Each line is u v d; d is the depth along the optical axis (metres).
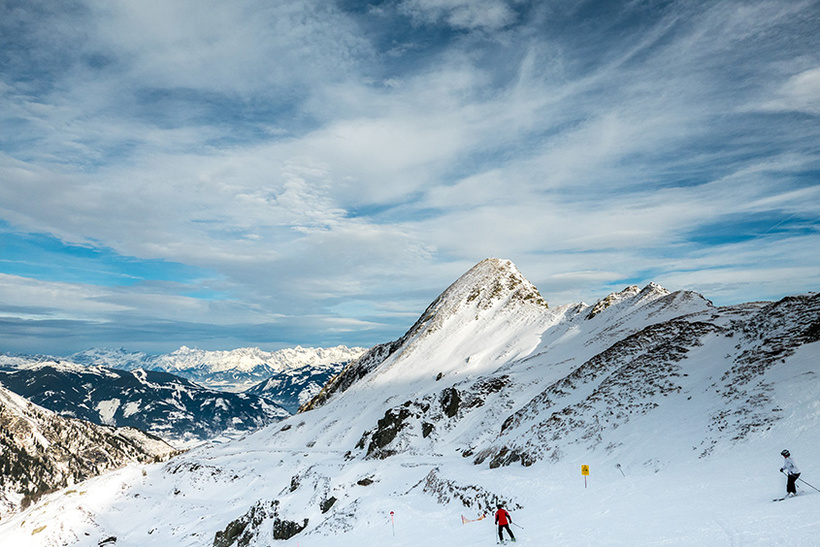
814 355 32.28
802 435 24.12
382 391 120.06
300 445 100.50
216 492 77.94
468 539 24.12
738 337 45.62
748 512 16.94
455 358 127.88
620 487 26.38
